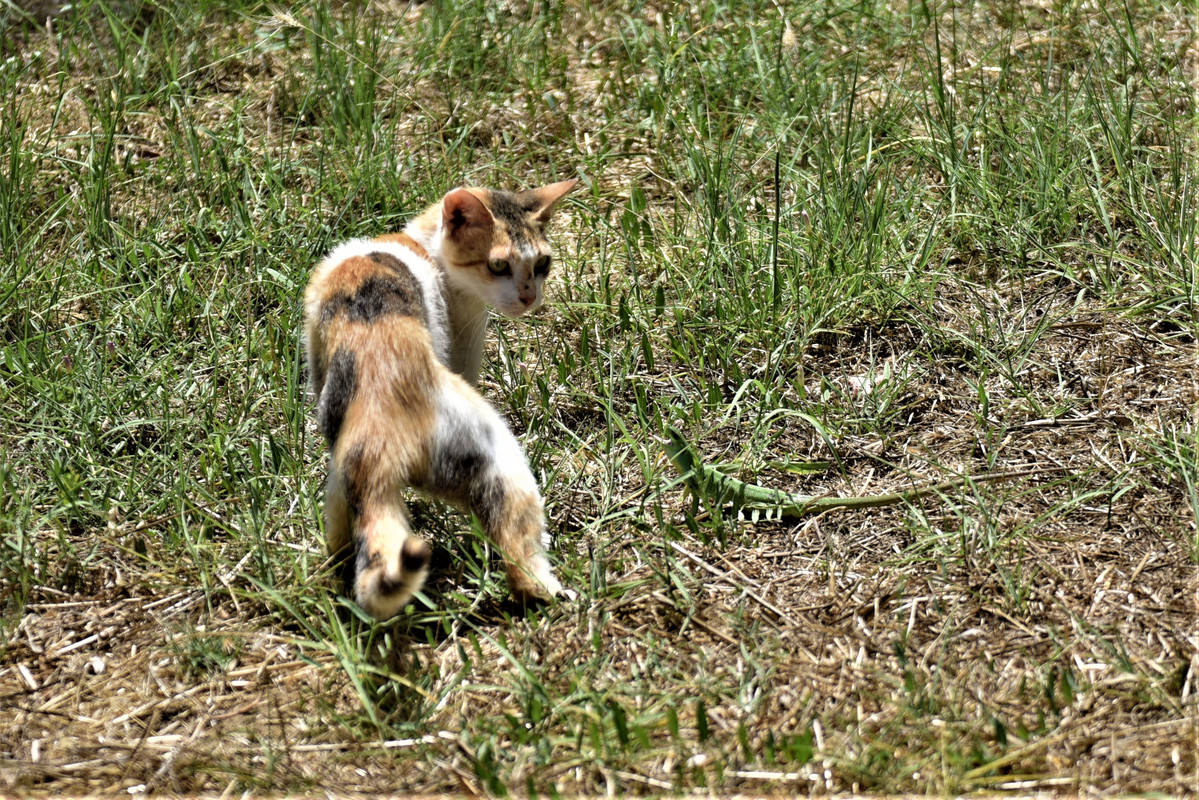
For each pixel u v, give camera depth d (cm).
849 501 566
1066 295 714
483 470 494
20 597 509
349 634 483
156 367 654
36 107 898
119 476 580
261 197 801
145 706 461
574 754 425
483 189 600
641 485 590
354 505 476
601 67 992
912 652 478
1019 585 506
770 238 735
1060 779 411
